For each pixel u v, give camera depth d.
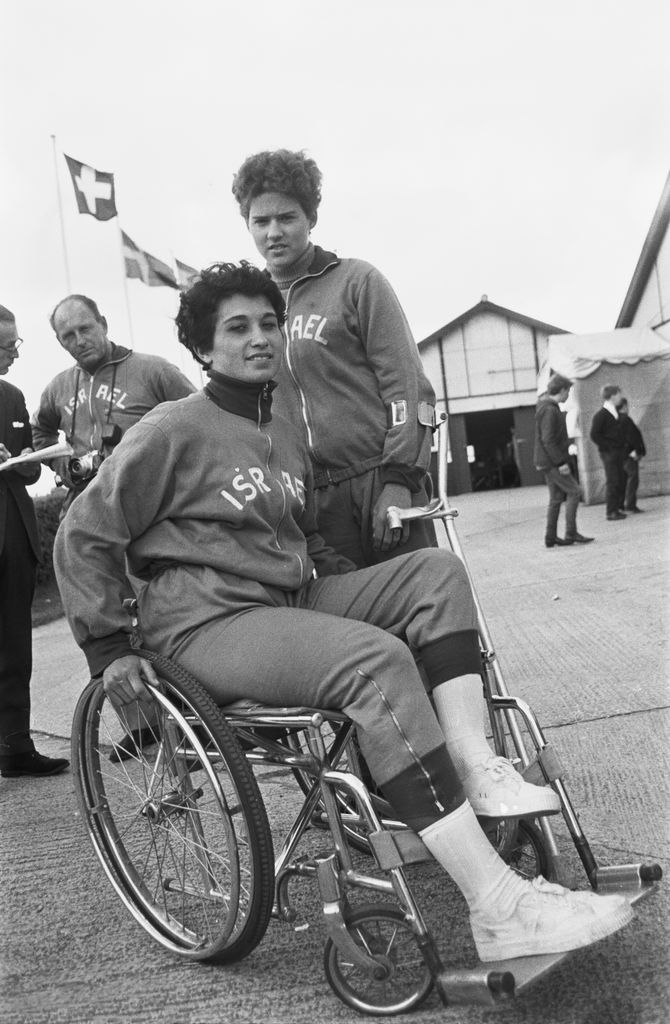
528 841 2.44
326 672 2.12
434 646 2.21
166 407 2.46
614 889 2.16
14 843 3.32
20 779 4.19
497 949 1.96
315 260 2.99
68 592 2.35
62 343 4.15
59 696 6.07
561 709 4.04
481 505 20.84
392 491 2.81
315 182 2.96
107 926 2.62
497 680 2.43
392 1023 1.98
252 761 2.27
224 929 2.21
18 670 4.20
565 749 3.54
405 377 2.85
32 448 4.36
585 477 15.27
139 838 2.99
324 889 2.04
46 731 5.12
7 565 4.16
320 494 2.93
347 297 2.92
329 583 2.47
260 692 2.22
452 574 2.28
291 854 2.25
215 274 2.47
